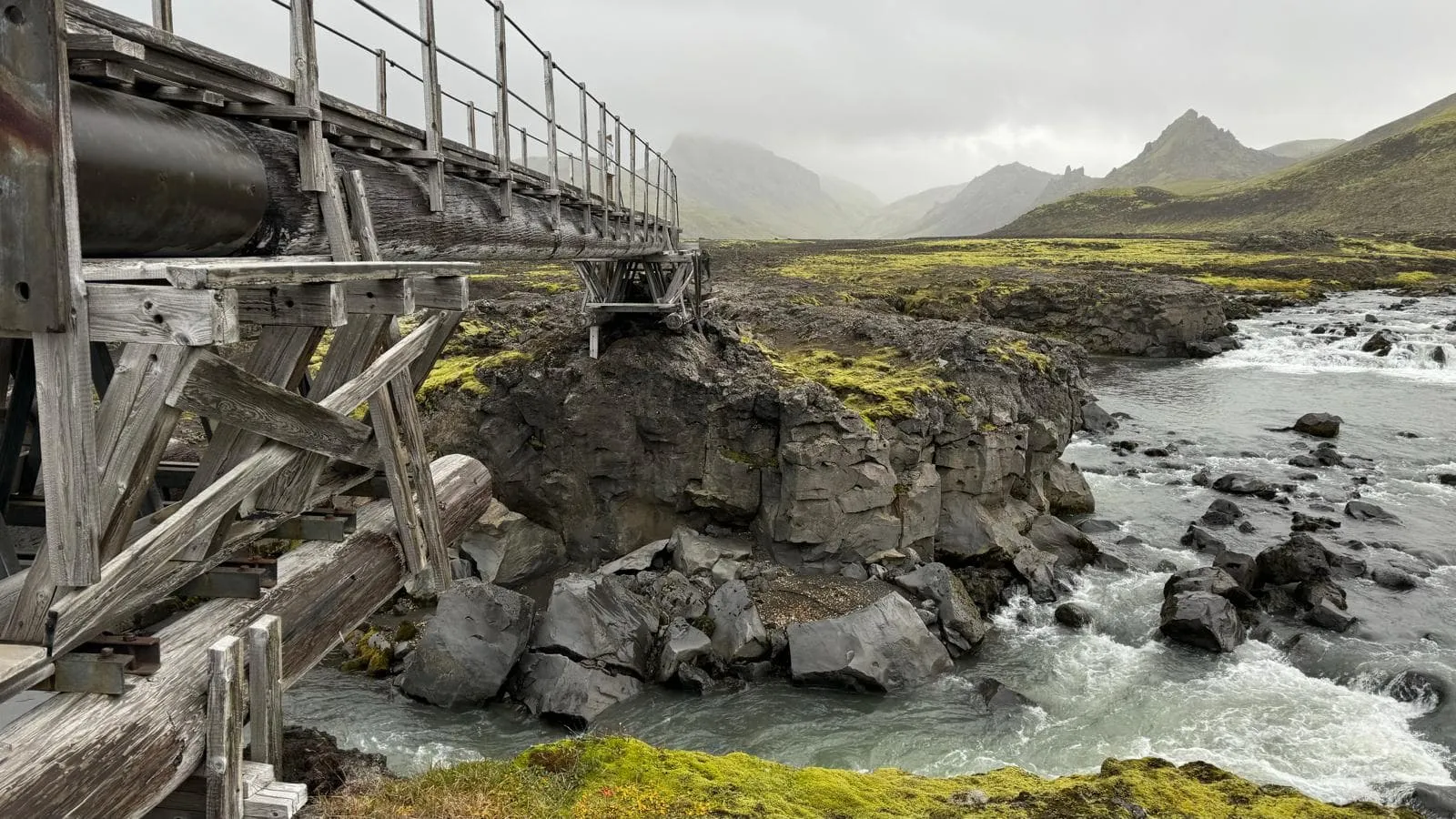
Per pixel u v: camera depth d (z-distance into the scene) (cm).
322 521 845
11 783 503
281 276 556
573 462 2470
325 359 830
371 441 851
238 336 515
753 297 4472
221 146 668
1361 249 12000
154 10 695
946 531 2462
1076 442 4012
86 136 534
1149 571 2536
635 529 2486
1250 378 5431
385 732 1675
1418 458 3653
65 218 477
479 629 1819
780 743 1669
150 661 602
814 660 1859
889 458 2366
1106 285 7219
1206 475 3375
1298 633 2081
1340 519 2911
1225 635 2050
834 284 7688
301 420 678
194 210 628
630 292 2700
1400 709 1781
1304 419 4094
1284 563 2356
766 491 2325
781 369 2575
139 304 494
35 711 559
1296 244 12581
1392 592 2312
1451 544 2666
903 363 2884
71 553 513
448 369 2759
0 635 535
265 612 740
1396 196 17488
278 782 701
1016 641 2120
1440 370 5306
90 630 531
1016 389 2766
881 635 1919
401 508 888
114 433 530
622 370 2428
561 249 1534
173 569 609
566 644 1836
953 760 1625
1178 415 4525
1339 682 1895
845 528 2264
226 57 648
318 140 752
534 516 2558
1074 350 4253
